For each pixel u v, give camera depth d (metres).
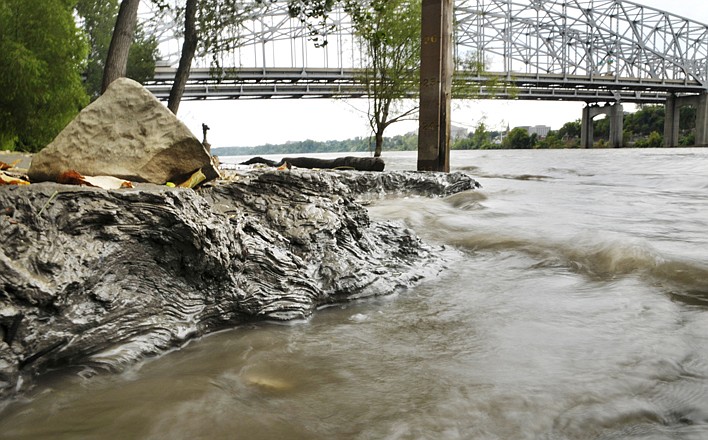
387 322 3.15
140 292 2.78
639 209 8.60
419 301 3.60
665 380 2.26
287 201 4.24
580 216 7.71
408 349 2.69
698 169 18.17
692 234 6.05
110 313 2.58
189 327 2.85
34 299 2.27
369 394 2.18
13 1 20.61
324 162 15.55
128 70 40.00
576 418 1.95
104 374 2.39
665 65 92.44
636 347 2.62
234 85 62.44
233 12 14.44
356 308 3.48
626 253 4.50
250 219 3.76
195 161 4.13
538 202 9.63
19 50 19.98
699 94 94.19
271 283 3.34
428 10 12.72
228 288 3.14
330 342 2.82
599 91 92.06
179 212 2.96
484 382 2.27
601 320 3.07
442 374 2.36
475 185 11.71
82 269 2.51
